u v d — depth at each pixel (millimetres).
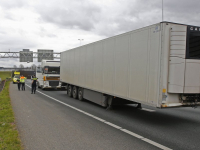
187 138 5637
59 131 6203
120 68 7996
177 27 6051
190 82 6312
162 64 6000
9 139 5133
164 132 6211
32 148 4758
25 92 19203
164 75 6059
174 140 5457
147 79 6520
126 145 5043
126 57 7613
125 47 7688
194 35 6250
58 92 19609
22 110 9570
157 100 6109
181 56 6152
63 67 16219
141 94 6785
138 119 7961
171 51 6090
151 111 9711
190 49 6355
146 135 5895
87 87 11273
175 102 6328
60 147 4855
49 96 15961
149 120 7805
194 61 6312
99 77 9781
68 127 6684
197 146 5023
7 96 14664
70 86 15125
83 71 11867
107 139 5496
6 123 6793
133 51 7211
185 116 8625
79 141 5309
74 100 13562
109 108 9922
